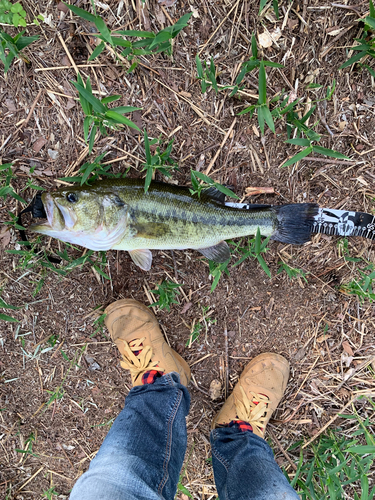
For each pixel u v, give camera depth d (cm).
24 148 76
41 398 82
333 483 76
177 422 72
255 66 71
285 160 81
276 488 65
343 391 85
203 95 78
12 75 74
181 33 75
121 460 63
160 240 73
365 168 82
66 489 84
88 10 72
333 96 79
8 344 81
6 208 77
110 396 84
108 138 76
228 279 83
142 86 76
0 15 65
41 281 79
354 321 85
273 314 84
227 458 74
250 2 75
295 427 85
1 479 83
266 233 77
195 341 85
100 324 81
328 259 84
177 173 79
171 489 66
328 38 77
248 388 82
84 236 69
